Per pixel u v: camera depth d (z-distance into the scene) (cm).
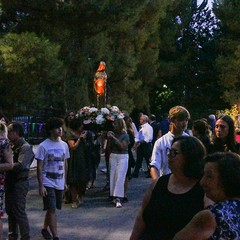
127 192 1320
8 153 664
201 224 298
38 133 2066
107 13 1942
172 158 383
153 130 1761
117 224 941
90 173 1213
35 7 1886
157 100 4403
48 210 778
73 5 1864
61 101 2473
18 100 1838
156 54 3725
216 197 314
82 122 1208
